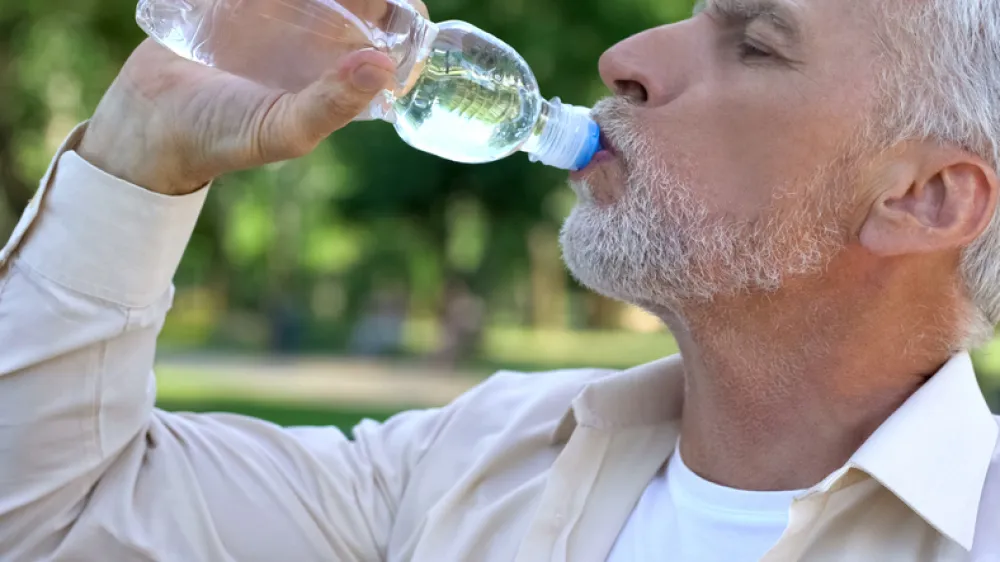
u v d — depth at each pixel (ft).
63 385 5.39
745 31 5.41
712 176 5.30
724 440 5.58
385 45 5.51
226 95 5.17
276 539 5.99
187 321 78.59
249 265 61.98
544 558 5.61
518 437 6.30
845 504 4.97
